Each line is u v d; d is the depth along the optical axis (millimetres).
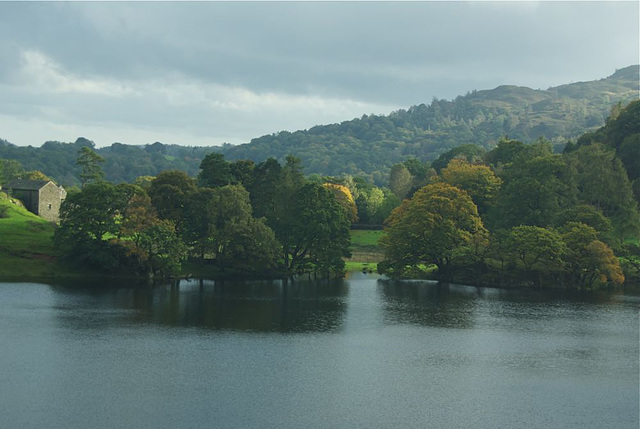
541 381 63844
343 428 50500
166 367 65250
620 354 75000
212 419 51469
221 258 146000
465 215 149125
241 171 166250
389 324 91000
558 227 146000
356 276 160125
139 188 142875
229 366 66250
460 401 57438
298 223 152750
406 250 147125
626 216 156625
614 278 131375
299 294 120562
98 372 63000
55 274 129500
